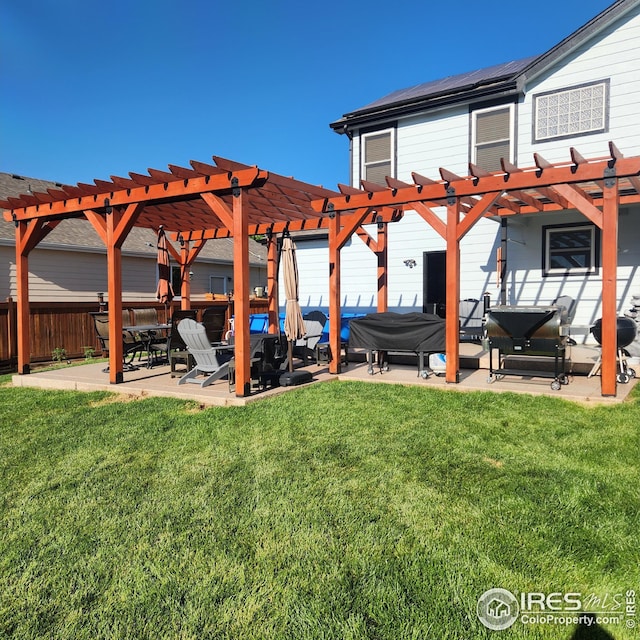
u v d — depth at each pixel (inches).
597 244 358.3
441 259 459.2
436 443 159.2
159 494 130.8
